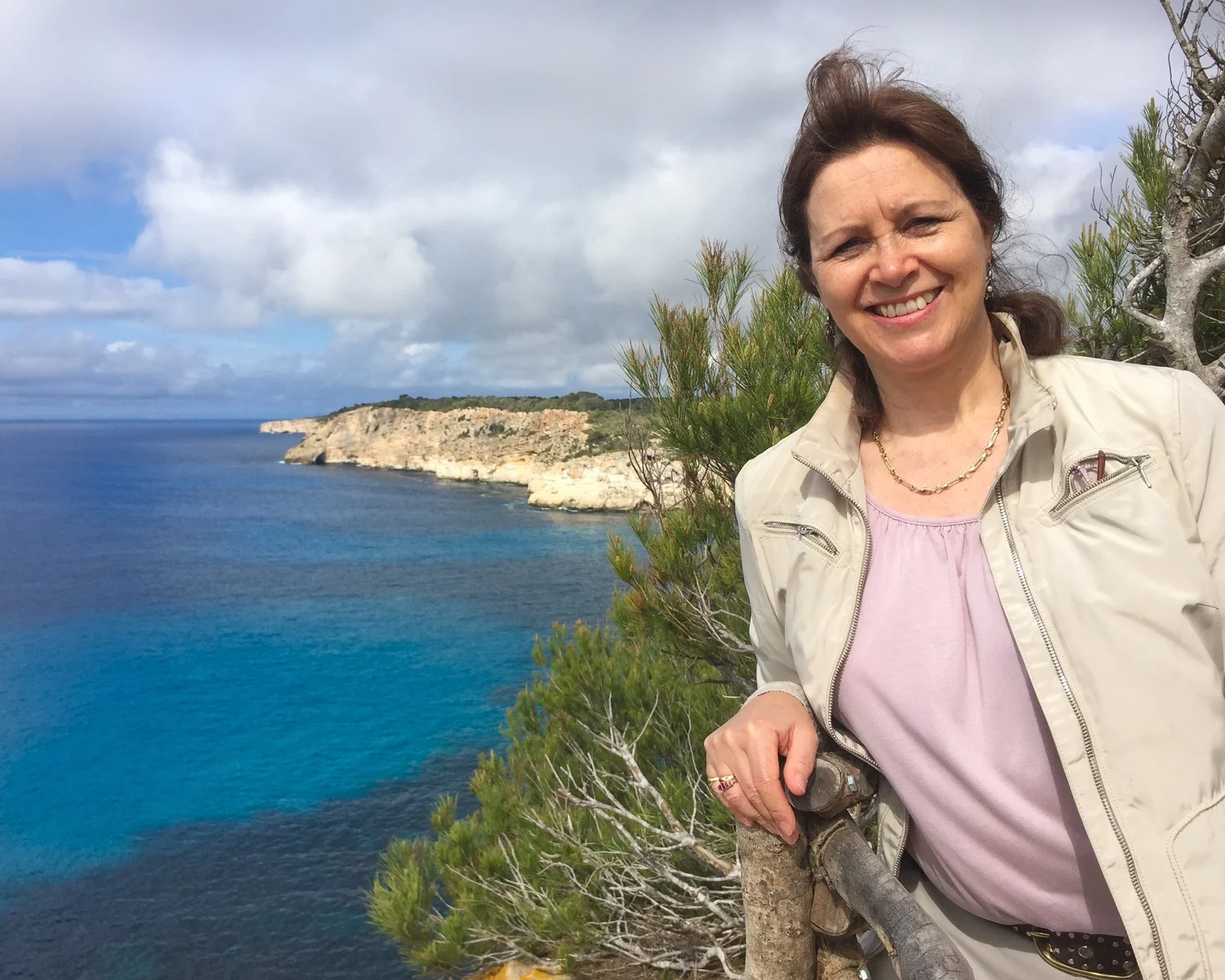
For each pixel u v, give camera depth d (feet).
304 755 79.41
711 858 14.11
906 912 3.58
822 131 4.89
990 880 4.51
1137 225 12.42
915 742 4.56
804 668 4.93
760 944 4.39
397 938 19.76
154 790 71.10
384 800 68.28
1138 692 3.89
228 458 648.38
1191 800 3.81
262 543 231.71
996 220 5.13
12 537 244.42
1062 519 4.28
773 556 5.30
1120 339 12.49
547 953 19.81
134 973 44.37
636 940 18.70
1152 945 3.83
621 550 14.48
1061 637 4.12
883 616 4.72
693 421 13.06
